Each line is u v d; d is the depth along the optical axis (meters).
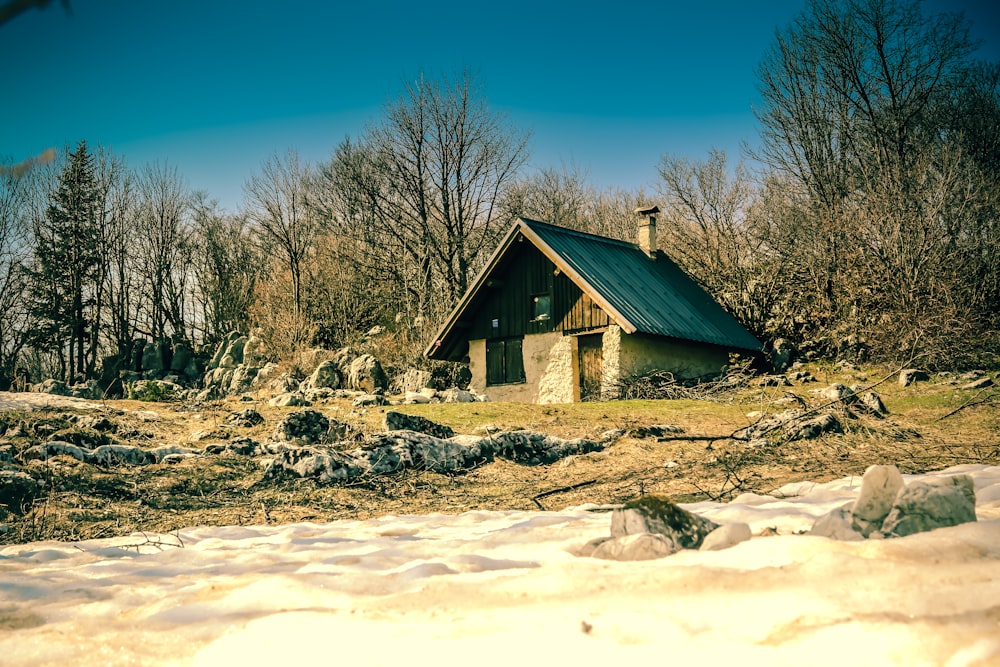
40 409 14.88
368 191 39.62
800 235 28.83
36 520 8.79
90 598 4.31
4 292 42.75
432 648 2.79
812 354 25.48
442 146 36.81
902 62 29.45
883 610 2.72
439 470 11.64
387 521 7.87
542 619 3.00
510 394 23.45
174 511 9.41
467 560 4.43
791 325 27.20
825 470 8.78
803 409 12.13
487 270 23.39
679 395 19.48
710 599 3.04
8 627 3.74
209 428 15.01
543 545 4.97
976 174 25.27
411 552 5.18
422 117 36.53
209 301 50.81
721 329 24.67
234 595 3.84
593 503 8.58
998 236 23.72
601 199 47.09
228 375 35.53
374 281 38.34
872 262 24.00
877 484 4.35
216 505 9.76
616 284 22.72
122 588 4.51
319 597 3.69
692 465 10.28
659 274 26.36
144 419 15.47
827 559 3.28
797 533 4.71
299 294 38.22
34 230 43.75
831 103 31.39
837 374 22.16
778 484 8.26
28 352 50.16
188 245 51.19
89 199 45.34
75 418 13.91
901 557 3.37
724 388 19.72
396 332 33.75
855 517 4.33
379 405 19.88
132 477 10.91
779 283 27.88
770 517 5.36
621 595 3.22
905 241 23.02
